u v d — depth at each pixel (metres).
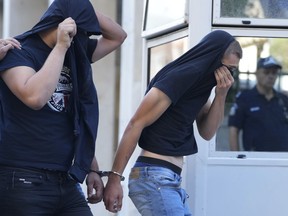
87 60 8.40
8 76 7.76
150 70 12.64
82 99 8.41
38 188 7.85
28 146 7.87
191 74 8.59
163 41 12.03
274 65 12.01
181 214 8.64
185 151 8.88
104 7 18.53
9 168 7.83
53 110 8.01
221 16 11.02
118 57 18.78
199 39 10.90
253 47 11.66
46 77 7.56
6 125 7.88
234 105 12.24
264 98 12.27
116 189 8.77
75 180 8.13
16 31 23.59
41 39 8.16
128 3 16.41
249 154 11.18
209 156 11.03
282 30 11.16
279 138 12.07
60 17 8.12
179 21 11.12
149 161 8.76
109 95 18.77
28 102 7.55
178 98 8.61
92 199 8.87
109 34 9.26
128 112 16.41
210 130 9.55
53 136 7.95
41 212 7.92
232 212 10.98
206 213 10.92
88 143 8.33
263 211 11.05
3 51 7.79
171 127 8.77
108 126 18.80
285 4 11.13
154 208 8.62
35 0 23.77
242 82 12.27
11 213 7.85
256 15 11.09
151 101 8.55
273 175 11.07
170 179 8.73
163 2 11.95
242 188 11.02
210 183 10.94
